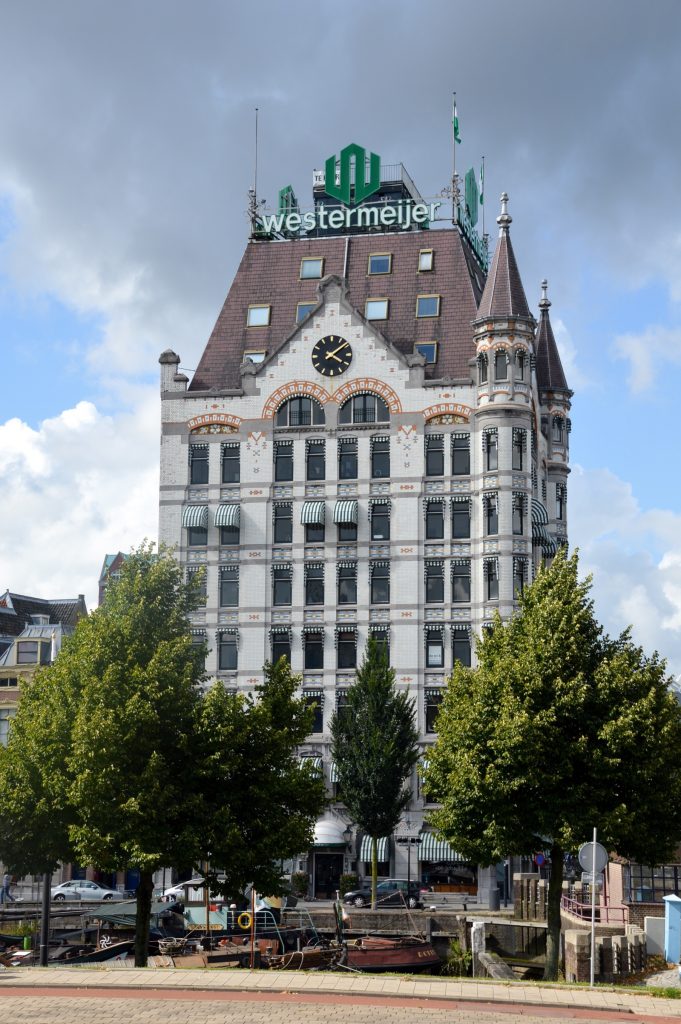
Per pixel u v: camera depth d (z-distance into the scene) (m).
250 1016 30.86
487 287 100.88
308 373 103.31
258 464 102.88
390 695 89.94
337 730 89.94
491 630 62.06
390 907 87.00
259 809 51.91
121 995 34.09
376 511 100.81
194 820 49.91
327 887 96.12
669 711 55.34
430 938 77.44
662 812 54.66
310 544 101.31
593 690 53.91
